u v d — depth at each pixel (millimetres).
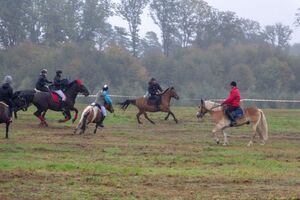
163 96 37219
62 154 21953
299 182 17031
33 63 67062
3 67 67438
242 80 71938
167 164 20188
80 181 16359
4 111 25812
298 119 42750
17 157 20750
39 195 14484
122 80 67875
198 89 67312
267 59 74812
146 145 25516
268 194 15117
